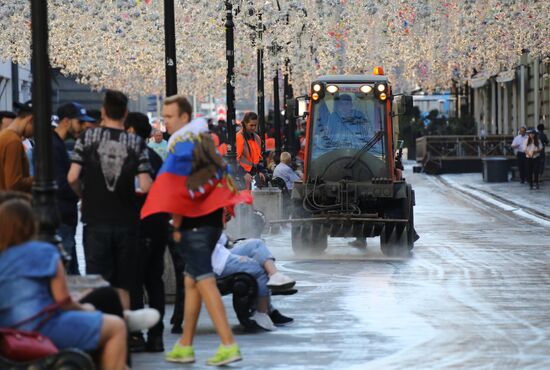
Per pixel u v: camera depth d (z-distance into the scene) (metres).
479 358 20.00
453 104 165.62
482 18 52.41
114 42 52.97
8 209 14.62
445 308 26.02
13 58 51.12
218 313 19.17
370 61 59.94
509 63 71.38
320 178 41.00
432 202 68.94
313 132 42.03
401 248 39.16
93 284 17.14
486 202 68.62
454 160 106.00
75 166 19.70
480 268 34.72
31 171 27.62
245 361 19.73
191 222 19.22
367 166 41.75
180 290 22.88
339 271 34.16
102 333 14.91
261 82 62.28
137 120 21.94
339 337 22.19
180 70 76.38
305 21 48.12
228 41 45.28
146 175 19.70
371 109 41.97
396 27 51.78
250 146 48.22
